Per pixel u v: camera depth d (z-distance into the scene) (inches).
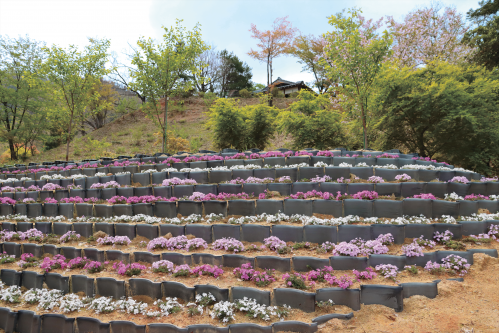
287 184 334.0
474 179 335.9
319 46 1251.8
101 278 225.0
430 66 586.6
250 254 244.8
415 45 907.4
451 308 184.7
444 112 499.2
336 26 488.7
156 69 597.3
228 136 661.9
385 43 463.5
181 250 258.2
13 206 374.6
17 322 205.0
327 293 194.1
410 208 276.7
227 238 265.9
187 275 226.7
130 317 196.1
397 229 245.9
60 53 636.1
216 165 435.5
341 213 286.7
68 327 192.2
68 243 293.7
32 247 287.3
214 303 201.6
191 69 629.9
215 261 236.5
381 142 611.2
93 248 268.2
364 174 355.3
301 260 224.1
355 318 182.2
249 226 266.1
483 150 517.7
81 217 341.1
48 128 1002.7
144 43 586.2
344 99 592.4
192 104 1395.2
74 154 954.7
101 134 1179.3
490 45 805.2
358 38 471.8
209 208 313.0
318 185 326.3
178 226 279.0
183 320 188.2
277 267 227.1
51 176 467.8
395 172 346.0
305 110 647.1
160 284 212.4
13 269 263.7
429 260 222.7
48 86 681.0
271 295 197.9
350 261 220.8
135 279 218.2
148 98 632.4
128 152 913.5
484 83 524.7
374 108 572.1
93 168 475.8
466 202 276.2
